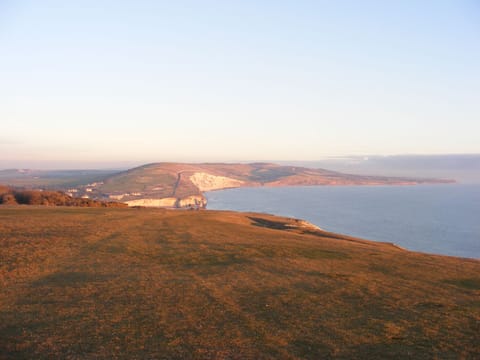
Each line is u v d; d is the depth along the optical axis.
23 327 17.05
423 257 39.62
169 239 40.97
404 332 17.45
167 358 14.41
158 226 51.06
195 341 15.94
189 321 18.16
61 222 47.12
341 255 36.50
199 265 30.08
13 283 23.47
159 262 30.56
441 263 36.22
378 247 50.69
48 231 40.03
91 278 25.20
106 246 35.41
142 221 54.94
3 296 21.08
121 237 40.47
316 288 24.38
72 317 18.33
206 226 54.66
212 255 33.62
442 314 20.05
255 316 19.03
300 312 19.77
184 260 31.55
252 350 15.24
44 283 23.73
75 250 33.03
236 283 25.03
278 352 15.13
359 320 18.88
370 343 16.19
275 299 21.77
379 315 19.67
